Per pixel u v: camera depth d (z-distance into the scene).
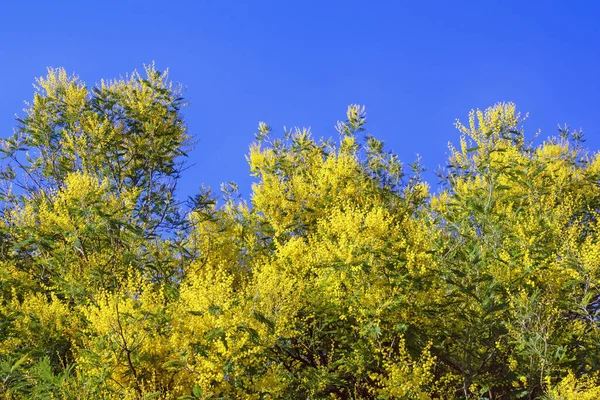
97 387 6.39
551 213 10.34
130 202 9.36
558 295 8.78
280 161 12.29
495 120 10.08
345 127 12.88
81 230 8.66
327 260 8.44
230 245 10.34
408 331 8.04
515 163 10.27
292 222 10.79
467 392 8.20
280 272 8.55
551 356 7.73
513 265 8.59
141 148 11.20
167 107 11.54
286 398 8.00
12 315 8.11
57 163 10.91
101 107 11.20
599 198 12.27
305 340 8.91
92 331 7.10
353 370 8.12
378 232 8.35
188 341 6.75
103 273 8.65
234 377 6.81
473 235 9.33
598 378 7.98
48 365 6.51
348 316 8.38
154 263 9.38
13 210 9.48
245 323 6.81
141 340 6.52
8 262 9.38
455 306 8.39
